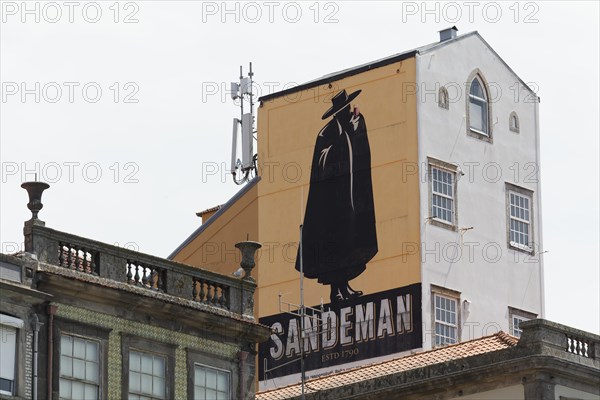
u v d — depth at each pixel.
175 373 61.25
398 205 89.31
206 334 62.56
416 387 68.00
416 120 89.50
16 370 56.78
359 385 69.56
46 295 57.75
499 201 92.81
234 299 63.84
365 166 90.81
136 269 60.91
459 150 91.38
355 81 92.00
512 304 92.19
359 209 90.62
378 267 89.38
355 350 88.94
